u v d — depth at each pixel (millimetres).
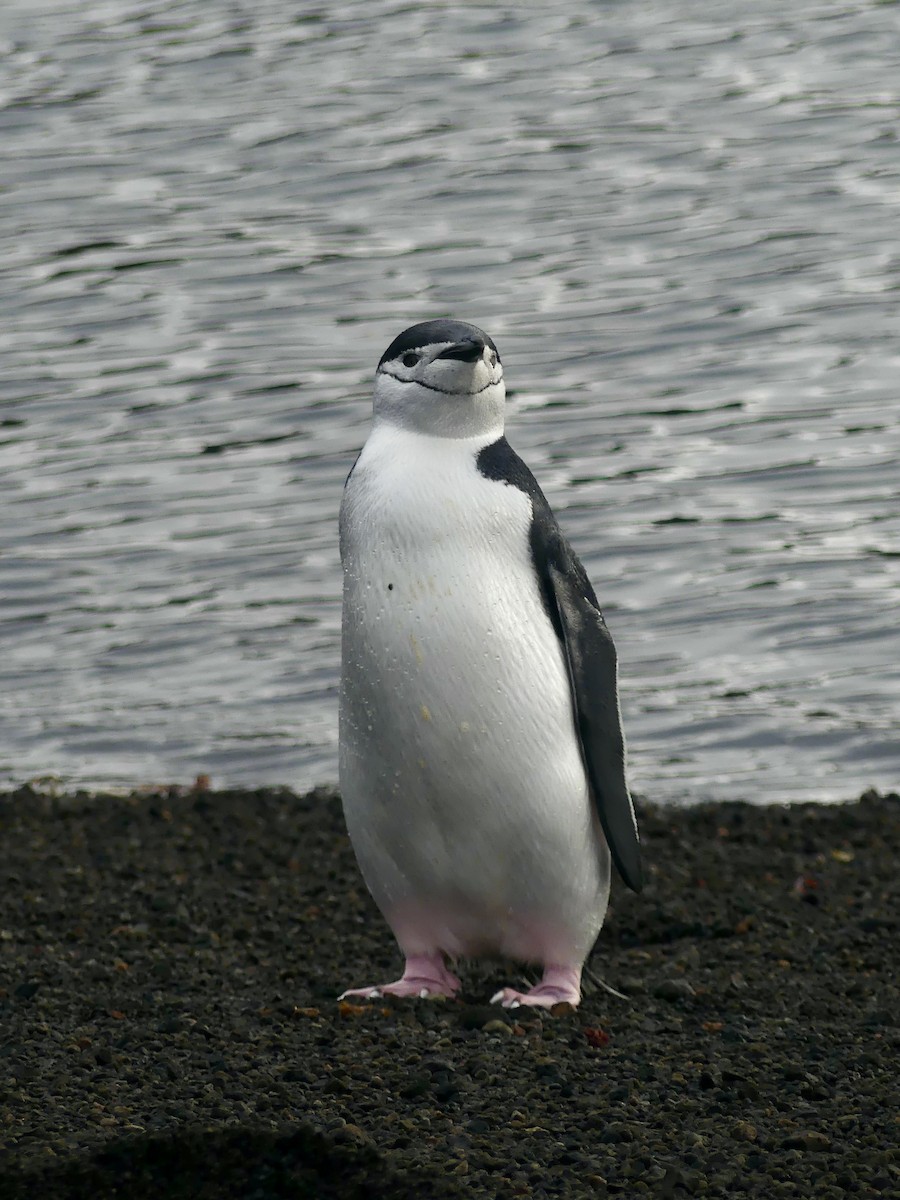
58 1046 17094
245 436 49250
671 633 38312
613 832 19406
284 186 68188
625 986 20156
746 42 82562
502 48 83688
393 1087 15867
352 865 26406
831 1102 15414
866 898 24141
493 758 18781
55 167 70750
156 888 24906
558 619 19422
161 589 41188
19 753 33812
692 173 68000
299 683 36656
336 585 41250
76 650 38438
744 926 22797
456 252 61656
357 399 50844
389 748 18984
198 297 58656
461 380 18938
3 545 43531
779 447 47500
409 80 79312
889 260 59250
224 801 30078
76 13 91375
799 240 61219
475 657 18656
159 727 34812
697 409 49969
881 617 38344
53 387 52562
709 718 34406
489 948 20094
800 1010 18844
